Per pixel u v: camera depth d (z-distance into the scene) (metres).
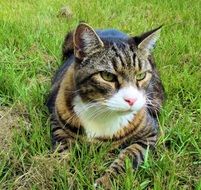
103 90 0.42
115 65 0.42
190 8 0.92
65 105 0.45
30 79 0.59
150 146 0.45
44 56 0.65
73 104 0.44
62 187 0.40
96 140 0.45
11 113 0.51
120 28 0.79
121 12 0.90
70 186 0.40
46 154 0.43
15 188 0.41
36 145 0.45
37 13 0.84
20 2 0.91
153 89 0.51
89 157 0.43
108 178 0.41
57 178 0.41
